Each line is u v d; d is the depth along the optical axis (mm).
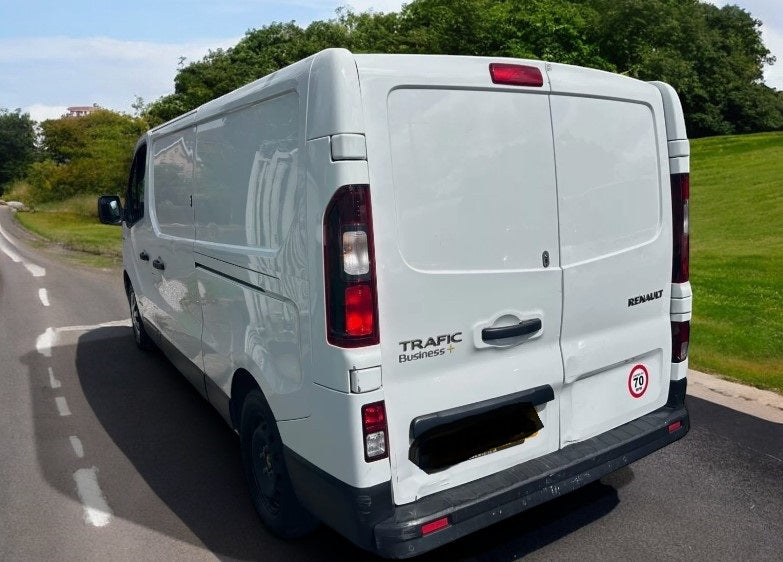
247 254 3350
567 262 3158
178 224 4738
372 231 2588
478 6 30844
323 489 2801
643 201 3480
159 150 5254
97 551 3457
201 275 4184
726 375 5918
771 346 6570
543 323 3100
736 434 4707
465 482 2914
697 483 4031
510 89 2920
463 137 2801
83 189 43188
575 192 3166
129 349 7566
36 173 48938
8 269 15734
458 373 2859
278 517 3461
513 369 3018
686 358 3760
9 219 39219
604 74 3279
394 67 2631
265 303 3188
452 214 2789
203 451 4734
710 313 7922
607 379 3441
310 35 45438
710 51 56938
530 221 3016
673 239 3648
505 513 2873
